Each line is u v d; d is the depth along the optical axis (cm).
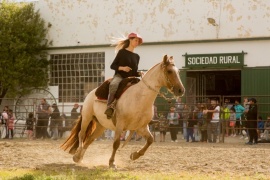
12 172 1188
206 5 3084
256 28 2972
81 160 1409
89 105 1370
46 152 1778
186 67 3094
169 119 2577
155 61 3200
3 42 3272
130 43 1267
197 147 2064
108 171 1187
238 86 3312
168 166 1355
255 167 1326
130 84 1244
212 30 3064
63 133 2991
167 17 3181
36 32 3356
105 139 2664
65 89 3406
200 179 1070
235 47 3009
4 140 2708
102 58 3334
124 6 3294
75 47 3388
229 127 2561
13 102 3362
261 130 2542
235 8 3017
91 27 3362
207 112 2488
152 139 1257
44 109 2870
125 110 1219
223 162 1461
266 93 2908
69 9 3416
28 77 3334
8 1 3369
